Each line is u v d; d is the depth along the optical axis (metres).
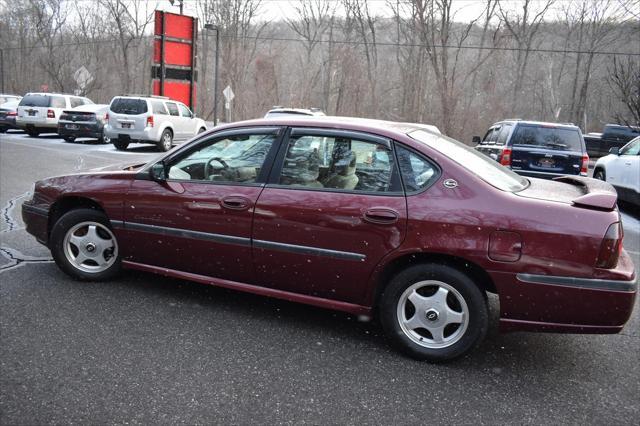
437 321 3.62
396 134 3.84
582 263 3.33
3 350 3.48
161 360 3.46
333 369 3.49
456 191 3.59
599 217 3.37
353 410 3.01
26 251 5.66
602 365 3.75
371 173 3.81
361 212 3.70
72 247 4.79
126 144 18.92
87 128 20.11
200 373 3.33
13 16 56.34
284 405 3.02
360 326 4.21
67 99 22.45
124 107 18.23
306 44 49.34
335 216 3.76
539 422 2.99
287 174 4.02
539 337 4.20
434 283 3.61
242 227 4.04
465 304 3.55
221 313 4.30
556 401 3.23
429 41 35.72
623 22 33.78
